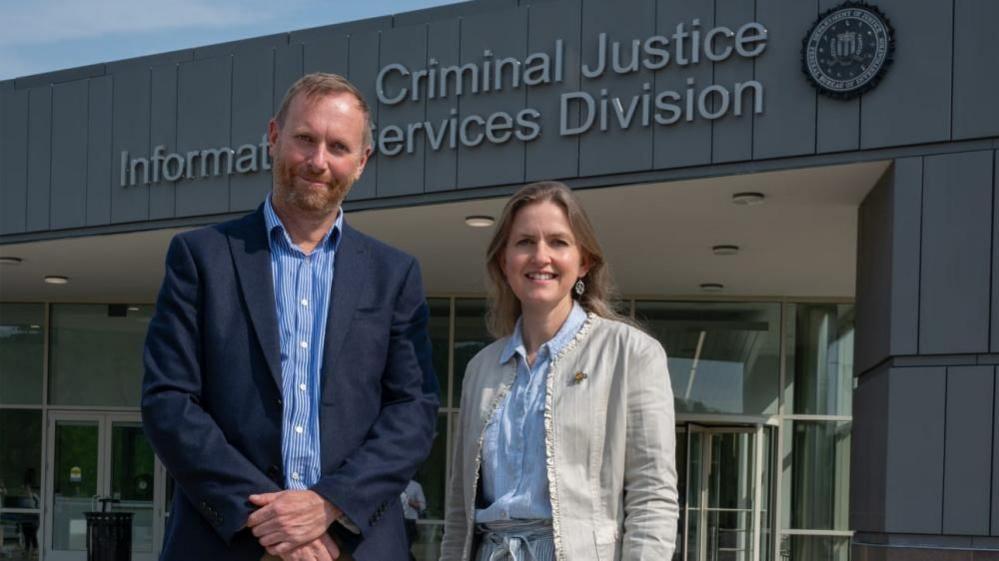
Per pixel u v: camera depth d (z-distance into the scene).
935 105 8.23
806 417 15.17
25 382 17.69
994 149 8.11
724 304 15.51
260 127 10.97
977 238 8.16
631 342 3.32
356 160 3.25
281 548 2.96
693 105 8.93
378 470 3.09
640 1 9.12
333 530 3.08
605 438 3.27
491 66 9.74
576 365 3.33
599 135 9.27
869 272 9.35
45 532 17.41
